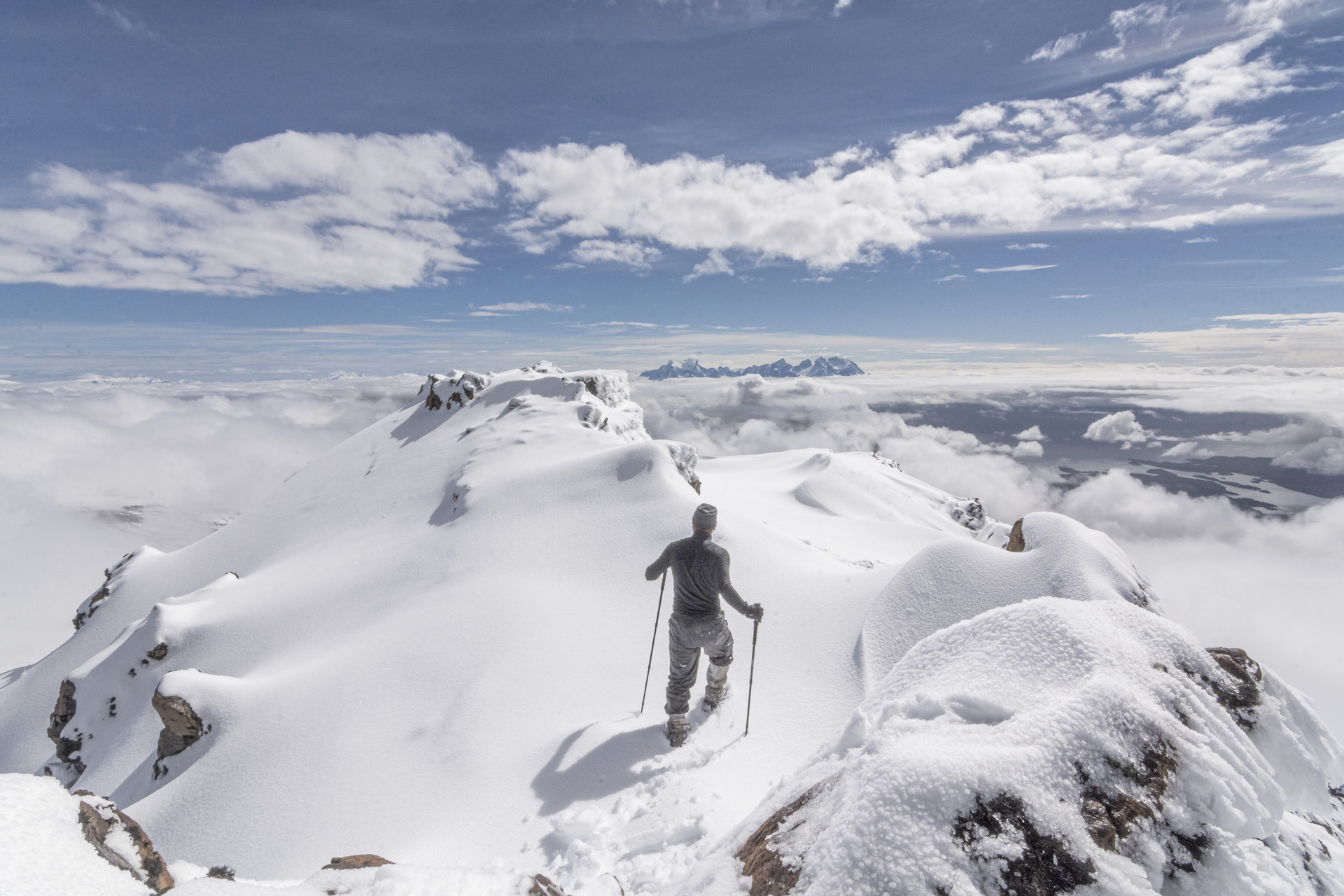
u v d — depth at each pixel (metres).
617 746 5.83
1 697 20.50
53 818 1.92
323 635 12.52
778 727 5.98
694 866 2.30
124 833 2.07
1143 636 2.32
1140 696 1.91
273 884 1.98
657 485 13.29
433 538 14.96
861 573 8.93
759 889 1.77
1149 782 1.72
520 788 5.62
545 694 7.51
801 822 1.96
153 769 9.53
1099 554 6.81
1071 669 2.06
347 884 2.05
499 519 14.05
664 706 6.70
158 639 14.71
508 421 23.48
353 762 7.10
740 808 4.38
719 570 5.84
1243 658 2.38
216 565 22.66
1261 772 1.88
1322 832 2.11
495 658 8.52
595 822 4.66
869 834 1.53
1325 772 2.15
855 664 6.88
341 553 17.75
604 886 3.21
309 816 6.42
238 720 8.88
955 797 1.57
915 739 1.85
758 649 7.61
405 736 7.38
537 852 4.57
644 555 10.91
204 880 1.84
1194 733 1.87
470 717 7.36
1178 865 1.61
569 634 8.88
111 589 23.83
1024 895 1.41
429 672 8.59
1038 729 1.78
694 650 5.94
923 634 7.03
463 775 6.29
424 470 22.47
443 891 2.06
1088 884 1.46
